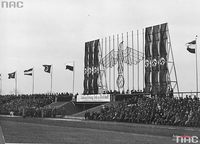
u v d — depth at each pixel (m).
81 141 32.81
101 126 50.34
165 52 60.50
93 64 81.12
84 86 83.75
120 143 30.94
